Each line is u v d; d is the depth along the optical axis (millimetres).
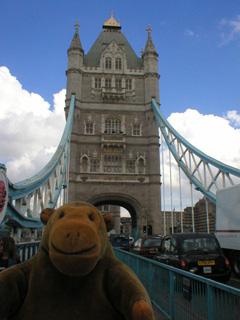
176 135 42188
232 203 15500
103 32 59875
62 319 2311
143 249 18703
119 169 47906
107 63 53719
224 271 10617
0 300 2264
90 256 2182
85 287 2398
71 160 46094
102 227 2604
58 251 2174
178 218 103750
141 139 49312
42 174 19812
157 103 50969
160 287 8000
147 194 46406
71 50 52688
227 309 4555
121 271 2469
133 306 2166
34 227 17297
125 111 50875
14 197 13070
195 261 10438
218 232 16812
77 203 2703
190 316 5918
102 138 48094
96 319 2328
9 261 6602
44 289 2389
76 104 49344
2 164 9312
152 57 53531
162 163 44469
